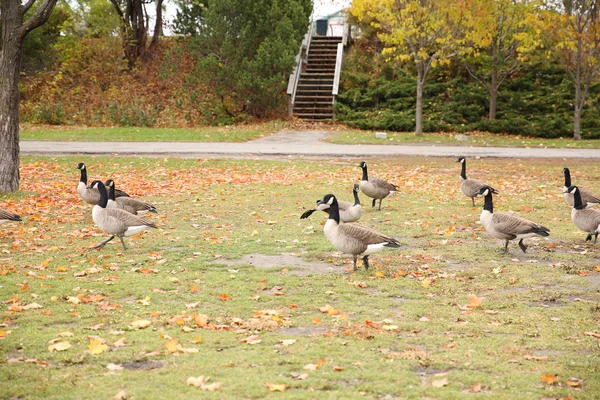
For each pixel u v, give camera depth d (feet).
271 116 114.52
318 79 122.62
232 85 109.19
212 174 62.39
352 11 92.79
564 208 46.06
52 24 130.41
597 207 48.44
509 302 25.05
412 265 30.86
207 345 20.24
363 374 17.84
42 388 16.78
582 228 35.14
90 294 25.82
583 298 25.89
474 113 109.60
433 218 42.32
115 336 20.94
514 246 34.91
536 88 117.19
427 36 94.07
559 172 65.05
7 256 32.01
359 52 132.98
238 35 110.32
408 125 104.94
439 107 112.27
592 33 94.07
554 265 30.66
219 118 109.81
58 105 108.68
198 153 75.97
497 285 27.53
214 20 108.58
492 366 18.58
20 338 20.66
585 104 110.93
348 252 28.37
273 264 31.12
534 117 107.86
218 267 30.42
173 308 24.00
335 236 28.43
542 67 119.55
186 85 113.91
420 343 20.63
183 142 86.84
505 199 49.83
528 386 17.20
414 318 23.17
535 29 93.15
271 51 107.65
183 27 124.77
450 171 65.41
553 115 106.93
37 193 50.60
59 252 32.96
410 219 42.06
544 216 43.09
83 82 122.11
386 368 18.31
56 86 118.01
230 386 16.89
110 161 69.56
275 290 26.68
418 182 58.13
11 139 50.26
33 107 111.14
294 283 27.53
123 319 22.74
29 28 49.47
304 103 117.91
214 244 34.99
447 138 95.40
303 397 16.26
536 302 25.36
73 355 19.13
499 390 16.97
